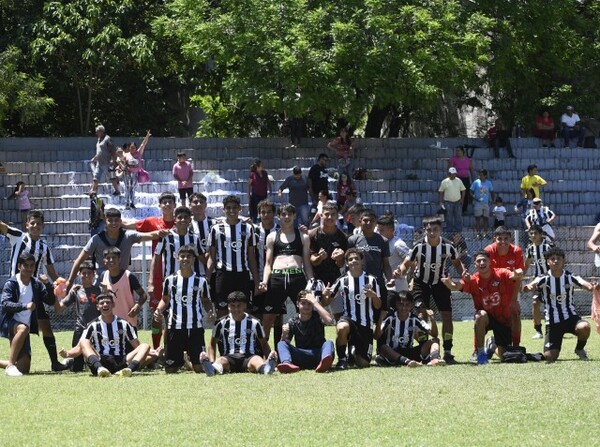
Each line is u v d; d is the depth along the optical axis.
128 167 28.86
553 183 33.97
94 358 14.17
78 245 28.00
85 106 38.34
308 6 32.75
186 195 28.88
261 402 11.58
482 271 15.05
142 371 14.77
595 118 38.00
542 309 23.03
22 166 30.78
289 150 33.16
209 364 13.94
